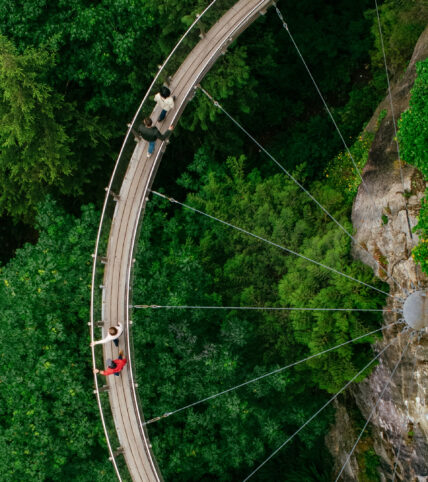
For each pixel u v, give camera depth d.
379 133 18.03
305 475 20.89
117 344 17.23
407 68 18.12
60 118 19.89
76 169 20.19
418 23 19.25
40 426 16.67
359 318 17.19
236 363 18.03
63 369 16.86
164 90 17.38
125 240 18.09
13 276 17.59
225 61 19.78
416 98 13.78
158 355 17.88
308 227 19.72
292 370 19.39
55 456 16.78
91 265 18.59
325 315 17.27
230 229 20.53
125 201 18.27
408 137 14.02
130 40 18.80
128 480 17.09
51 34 18.59
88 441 17.06
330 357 17.48
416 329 15.29
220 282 20.47
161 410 17.56
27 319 16.64
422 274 15.38
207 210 20.53
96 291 17.23
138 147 18.44
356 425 19.70
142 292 17.95
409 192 15.83
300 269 18.73
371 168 17.95
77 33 18.58
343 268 17.62
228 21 18.58
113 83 20.62
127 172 18.34
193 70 18.55
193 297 18.39
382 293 16.92
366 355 17.95
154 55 20.50
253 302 19.69
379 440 18.81
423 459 16.67
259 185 20.12
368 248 17.53
